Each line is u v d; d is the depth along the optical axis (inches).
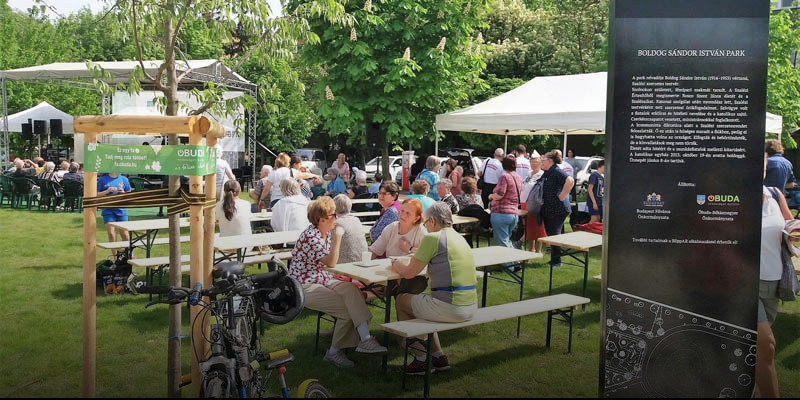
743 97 144.6
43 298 271.7
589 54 1071.0
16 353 207.0
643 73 145.7
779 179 276.8
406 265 188.7
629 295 149.3
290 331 233.9
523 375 193.8
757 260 146.6
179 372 166.9
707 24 144.0
